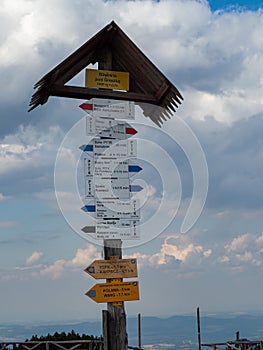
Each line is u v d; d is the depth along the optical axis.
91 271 8.24
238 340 15.03
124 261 8.38
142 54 9.05
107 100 8.76
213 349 14.55
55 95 8.79
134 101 9.07
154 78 9.12
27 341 16.22
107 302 8.26
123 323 8.29
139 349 10.98
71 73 8.88
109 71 8.96
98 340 14.95
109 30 8.84
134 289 8.40
